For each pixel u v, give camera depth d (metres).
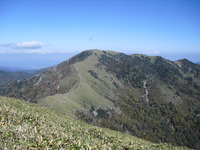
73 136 13.66
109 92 187.00
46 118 18.25
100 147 13.11
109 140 16.70
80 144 11.74
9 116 13.93
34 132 11.52
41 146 9.91
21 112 16.31
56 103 102.38
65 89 163.25
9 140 9.37
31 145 9.55
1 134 9.82
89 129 19.30
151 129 161.50
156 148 20.36
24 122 13.64
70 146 11.05
